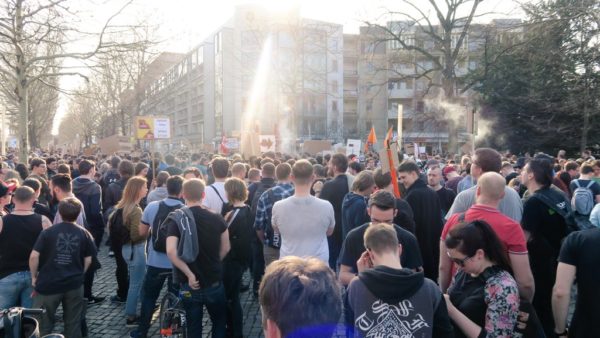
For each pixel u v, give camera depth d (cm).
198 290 419
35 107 3081
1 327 236
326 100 5781
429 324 235
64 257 448
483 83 2711
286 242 454
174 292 515
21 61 1281
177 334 467
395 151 512
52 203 783
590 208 544
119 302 669
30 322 243
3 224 458
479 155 432
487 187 333
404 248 346
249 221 528
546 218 409
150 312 517
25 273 463
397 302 237
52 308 443
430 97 3841
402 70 5475
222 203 621
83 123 5606
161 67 3812
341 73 5809
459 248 275
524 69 2555
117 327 575
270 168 705
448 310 268
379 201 347
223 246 441
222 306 437
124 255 577
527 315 269
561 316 308
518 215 420
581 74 2112
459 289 288
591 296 294
